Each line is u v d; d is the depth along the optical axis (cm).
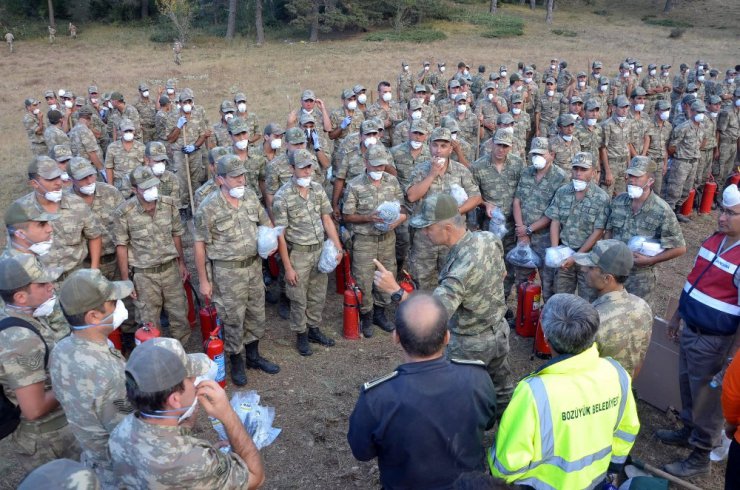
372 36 4041
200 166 1102
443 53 3519
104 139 1345
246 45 3978
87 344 308
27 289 344
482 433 288
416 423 267
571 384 274
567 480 271
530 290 631
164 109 1251
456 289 380
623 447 293
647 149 1043
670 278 827
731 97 1391
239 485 271
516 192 682
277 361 620
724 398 333
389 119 1180
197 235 536
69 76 2922
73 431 311
